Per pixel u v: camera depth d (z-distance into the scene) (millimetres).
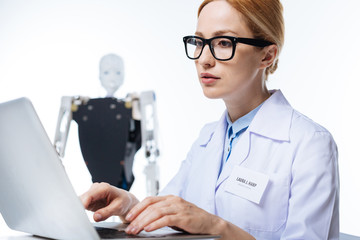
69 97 3010
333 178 913
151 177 2697
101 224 912
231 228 742
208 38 936
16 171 657
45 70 4488
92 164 3029
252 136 1014
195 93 4266
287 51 3627
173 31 4359
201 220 712
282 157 963
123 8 4426
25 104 554
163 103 4270
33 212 691
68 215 595
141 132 3035
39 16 4508
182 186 1182
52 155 554
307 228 862
